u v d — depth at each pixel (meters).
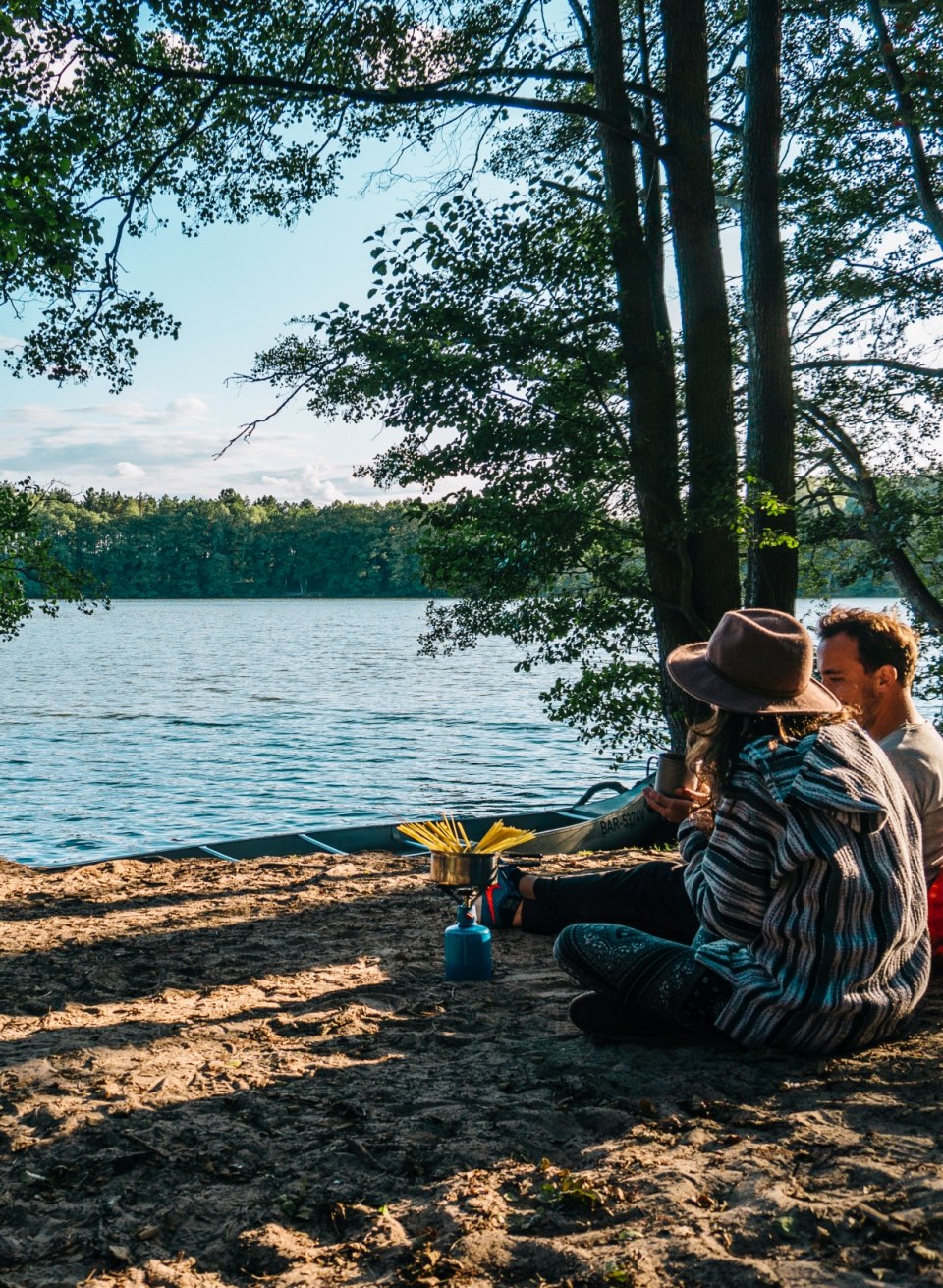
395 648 77.12
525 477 10.40
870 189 13.64
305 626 112.69
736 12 13.20
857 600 60.25
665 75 11.23
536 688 48.91
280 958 5.05
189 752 29.06
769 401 11.35
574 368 10.66
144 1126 3.02
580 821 11.13
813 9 13.19
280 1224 2.48
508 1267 2.26
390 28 11.62
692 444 11.21
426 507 10.77
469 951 4.49
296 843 10.69
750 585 11.50
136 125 11.50
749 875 3.03
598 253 10.13
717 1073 3.19
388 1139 2.86
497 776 25.06
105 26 10.55
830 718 3.09
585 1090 3.12
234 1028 3.94
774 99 11.30
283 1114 3.07
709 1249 2.24
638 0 13.05
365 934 5.53
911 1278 2.12
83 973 4.85
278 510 191.50
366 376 10.35
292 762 27.16
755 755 3.00
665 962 3.35
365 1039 3.73
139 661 65.81
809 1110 2.92
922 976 3.28
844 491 14.12
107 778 24.75
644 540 11.25
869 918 3.06
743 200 11.58
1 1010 4.29
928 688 14.47
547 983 4.42
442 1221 2.44
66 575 15.68
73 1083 3.39
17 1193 2.68
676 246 11.39
